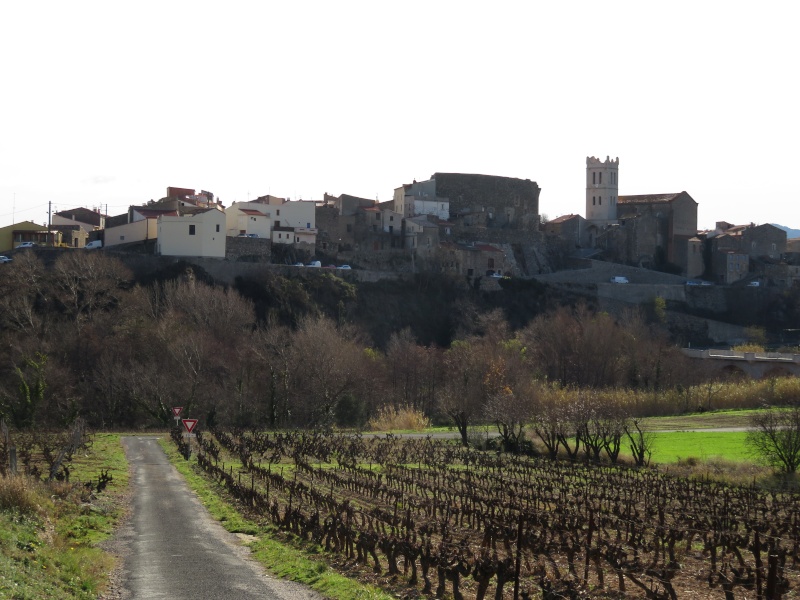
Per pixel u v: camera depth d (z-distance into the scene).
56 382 99.94
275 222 189.50
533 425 82.69
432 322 177.38
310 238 187.12
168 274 152.50
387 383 125.62
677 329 196.75
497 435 90.81
